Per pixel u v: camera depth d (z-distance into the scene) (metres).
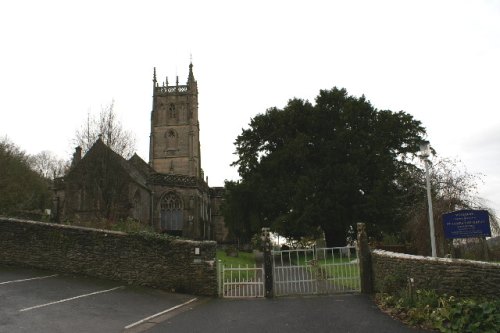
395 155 42.69
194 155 75.12
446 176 21.41
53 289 14.87
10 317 11.16
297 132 42.47
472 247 19.48
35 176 49.25
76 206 37.94
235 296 16.12
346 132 40.25
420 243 21.84
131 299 14.42
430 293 11.38
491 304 9.61
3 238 18.75
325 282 17.69
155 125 75.75
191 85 76.94
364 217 38.19
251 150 45.44
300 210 38.81
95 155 37.38
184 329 10.61
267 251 16.14
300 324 10.84
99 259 17.62
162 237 17.22
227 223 45.03
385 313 11.86
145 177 55.06
